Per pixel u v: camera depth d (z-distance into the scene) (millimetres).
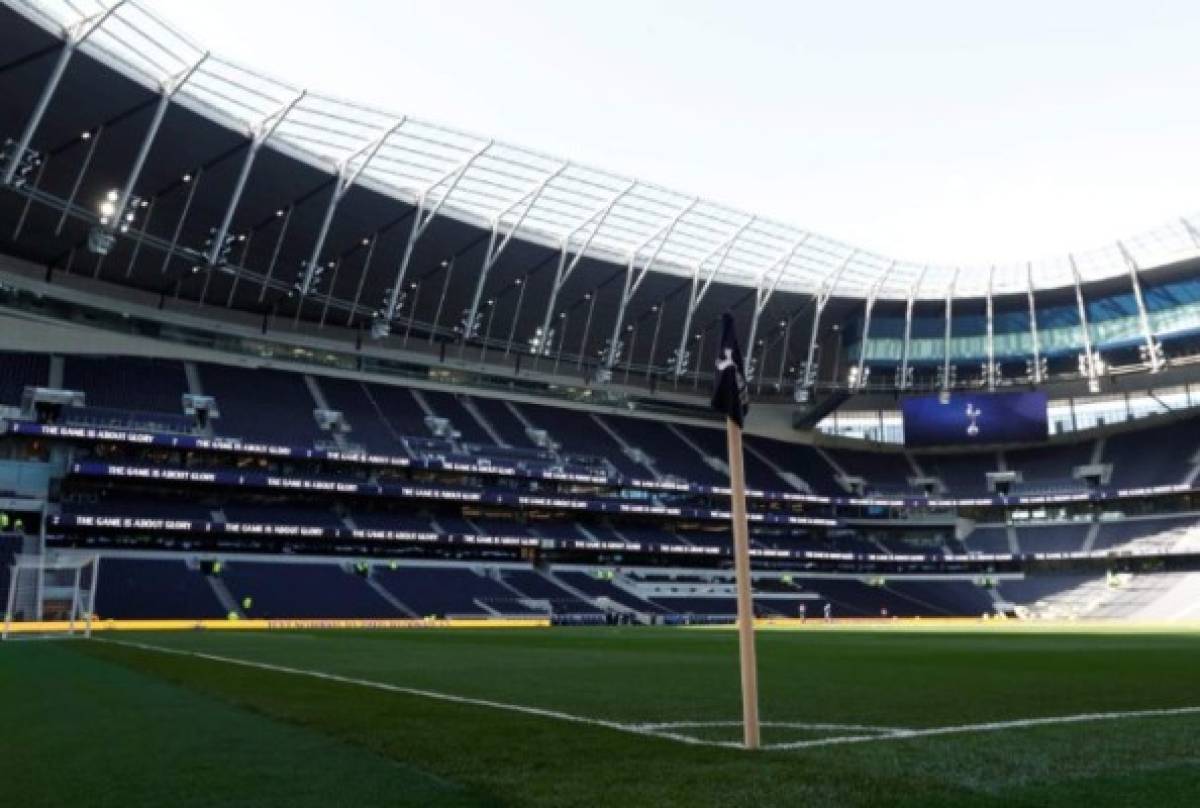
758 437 89438
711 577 75000
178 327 64750
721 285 75250
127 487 56562
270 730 8617
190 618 49719
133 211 51281
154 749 7527
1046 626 57156
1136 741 8109
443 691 13047
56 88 44312
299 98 49312
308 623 52000
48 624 43688
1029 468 87312
